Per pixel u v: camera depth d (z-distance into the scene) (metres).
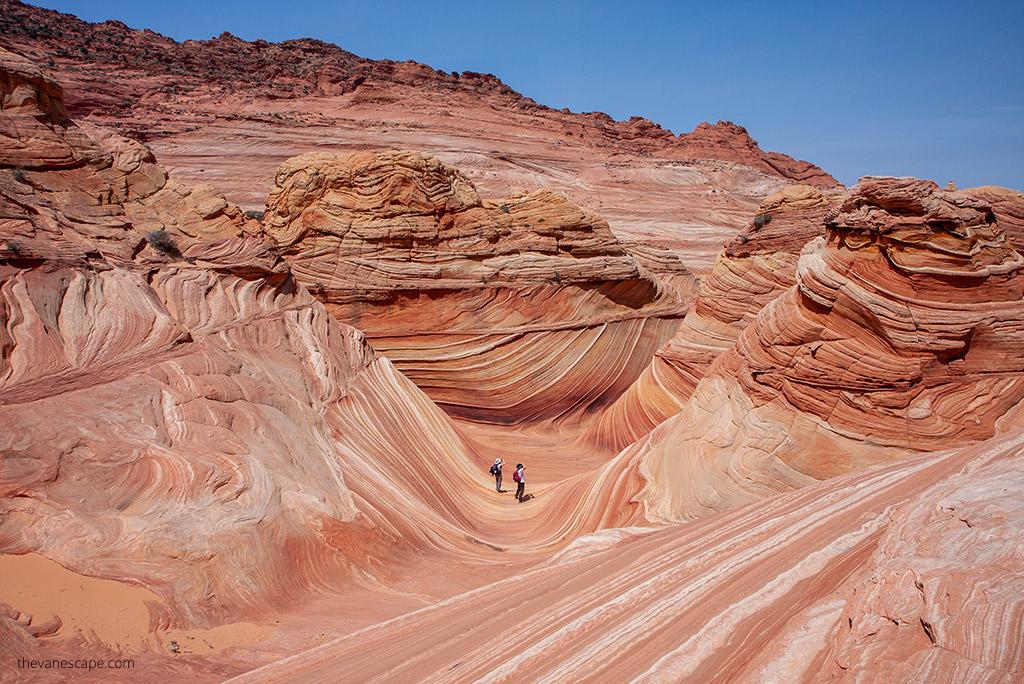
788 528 8.16
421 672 6.22
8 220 12.40
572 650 5.81
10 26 122.44
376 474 14.39
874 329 12.37
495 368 25.84
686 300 37.47
